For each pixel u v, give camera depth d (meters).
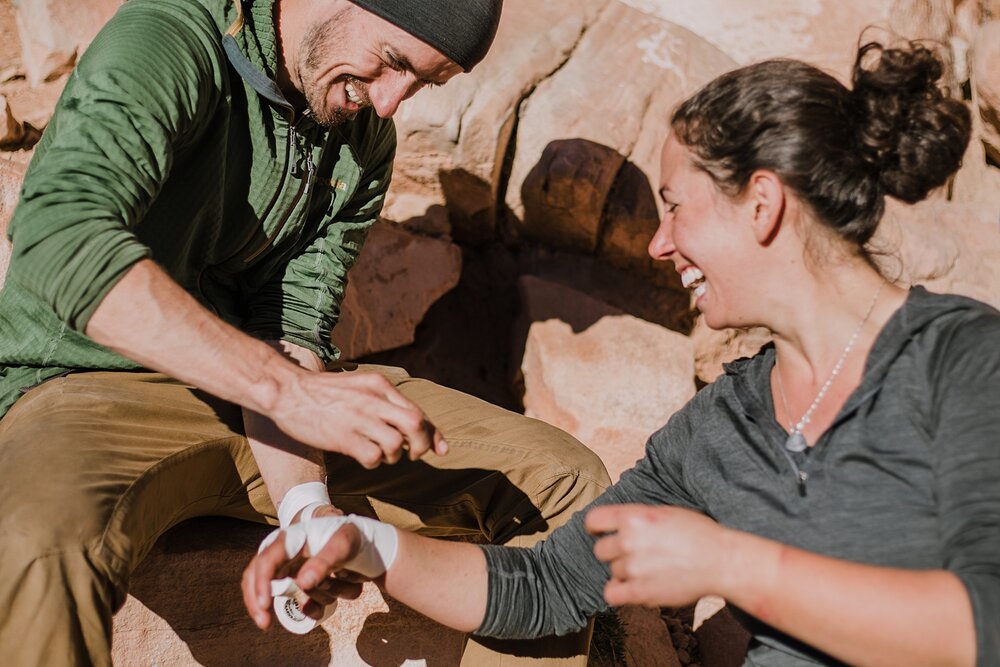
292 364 1.78
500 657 2.02
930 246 3.70
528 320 3.53
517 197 3.56
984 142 4.32
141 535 1.94
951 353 1.49
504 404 3.59
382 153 2.61
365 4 2.09
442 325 3.64
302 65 2.19
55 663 1.62
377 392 1.74
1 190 2.94
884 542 1.48
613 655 2.82
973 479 1.38
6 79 3.37
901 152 1.57
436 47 2.13
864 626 1.28
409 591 1.80
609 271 3.69
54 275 1.69
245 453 2.21
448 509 2.36
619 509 1.38
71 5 3.38
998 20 4.25
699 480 1.71
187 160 2.15
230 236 2.31
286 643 2.40
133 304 1.69
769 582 1.31
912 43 1.64
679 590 1.34
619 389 3.43
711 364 3.67
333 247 2.54
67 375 2.20
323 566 1.60
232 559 2.35
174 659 2.28
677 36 3.79
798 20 4.11
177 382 2.25
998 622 1.25
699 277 1.74
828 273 1.62
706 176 1.63
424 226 3.60
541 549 1.95
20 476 1.77
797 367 1.65
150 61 1.95
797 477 1.57
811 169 1.56
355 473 2.32
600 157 3.49
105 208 1.77
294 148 2.28
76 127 1.85
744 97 1.59
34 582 1.63
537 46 3.59
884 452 1.50
